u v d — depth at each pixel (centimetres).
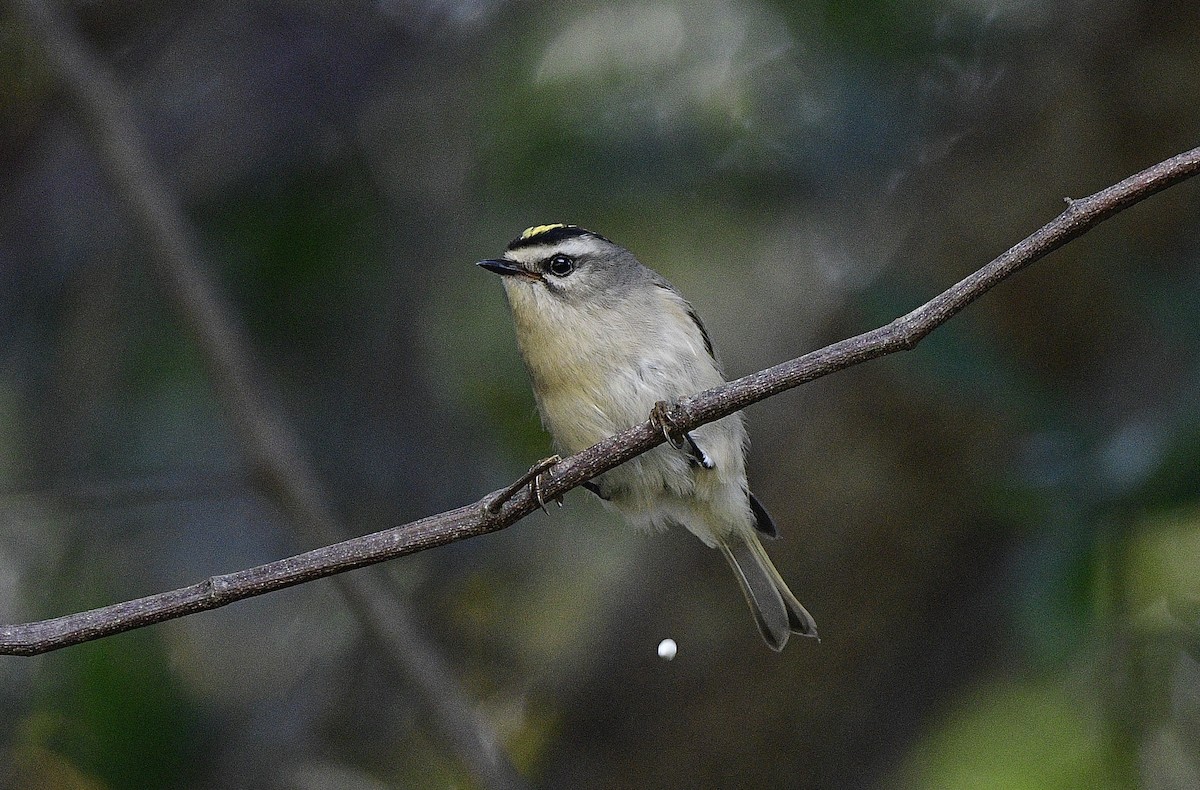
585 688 1229
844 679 1185
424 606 1283
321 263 1229
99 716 1057
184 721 1088
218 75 1248
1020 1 1277
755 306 1331
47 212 1212
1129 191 604
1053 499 966
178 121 1241
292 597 1245
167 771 1069
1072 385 1152
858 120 1248
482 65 1297
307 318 1229
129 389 1182
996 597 1184
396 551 644
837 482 1176
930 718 1220
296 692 1189
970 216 1193
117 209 1192
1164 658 1047
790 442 1193
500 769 1010
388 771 1212
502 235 1262
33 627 605
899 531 1171
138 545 1158
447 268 1266
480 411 1277
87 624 609
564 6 1312
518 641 1300
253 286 1226
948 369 1045
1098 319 1148
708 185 1273
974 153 1217
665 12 1309
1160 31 1177
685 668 1196
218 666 1203
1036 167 1188
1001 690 1221
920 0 1266
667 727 1193
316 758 1176
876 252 1285
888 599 1178
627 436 673
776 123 1275
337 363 1229
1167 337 1063
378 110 1260
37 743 1053
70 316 1188
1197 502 926
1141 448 943
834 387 1184
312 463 1168
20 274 1202
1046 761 1191
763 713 1185
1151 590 1084
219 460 1175
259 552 1173
